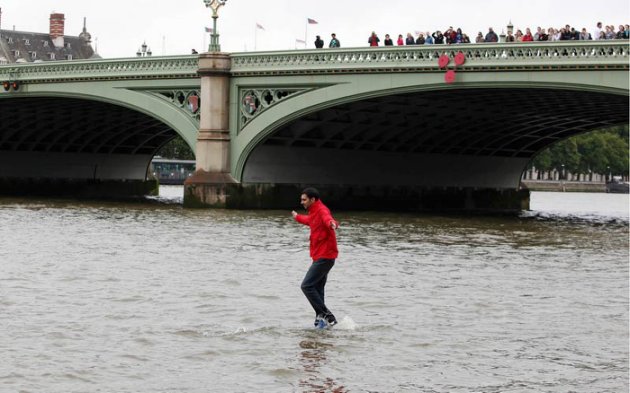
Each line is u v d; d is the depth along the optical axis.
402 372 17.19
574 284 28.23
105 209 63.28
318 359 17.91
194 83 65.62
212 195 63.78
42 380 16.14
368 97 58.84
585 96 59.34
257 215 57.91
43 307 22.20
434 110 66.75
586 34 56.31
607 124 77.00
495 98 61.66
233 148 64.50
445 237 45.16
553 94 58.69
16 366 16.89
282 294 24.89
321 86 60.62
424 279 28.48
